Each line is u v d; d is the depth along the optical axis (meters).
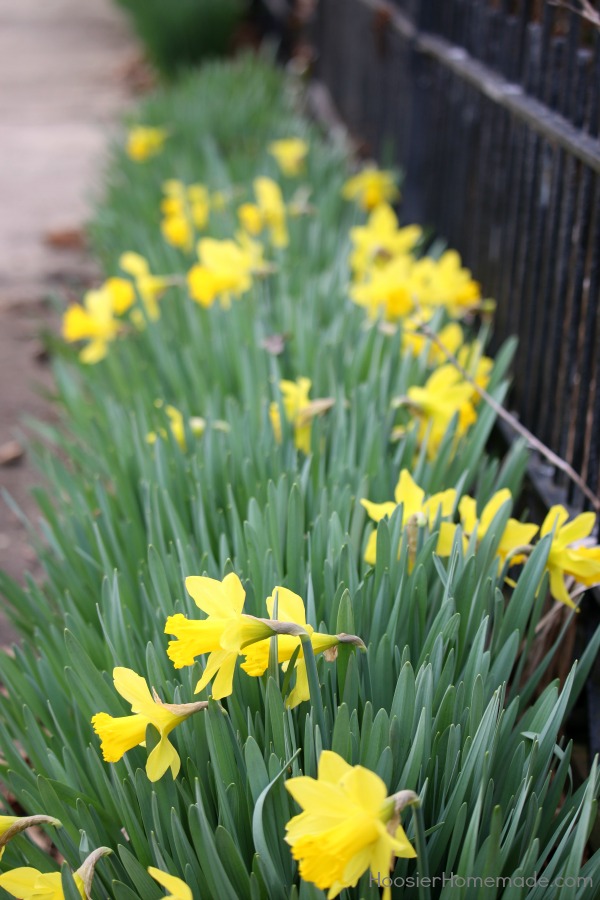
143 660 1.39
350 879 1.10
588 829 1.16
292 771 1.23
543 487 1.75
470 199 2.46
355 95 4.15
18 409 2.81
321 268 2.60
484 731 1.22
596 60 1.65
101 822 1.28
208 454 1.62
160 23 6.57
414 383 1.79
